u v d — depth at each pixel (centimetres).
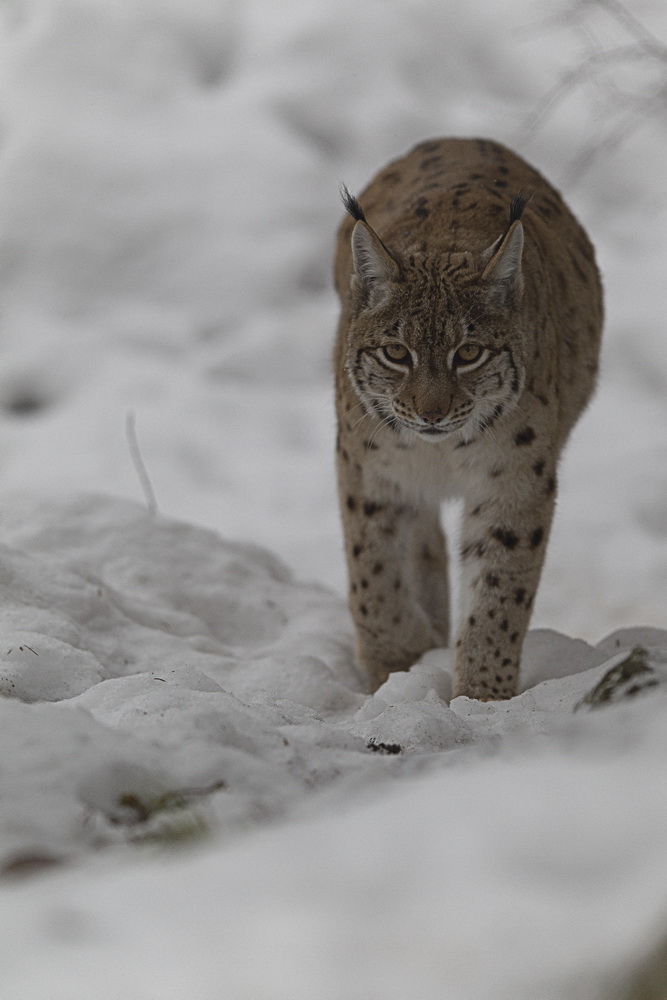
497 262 974
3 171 2978
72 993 329
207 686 816
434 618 1273
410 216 1079
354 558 1107
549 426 1022
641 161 3061
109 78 3281
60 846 521
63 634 994
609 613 1748
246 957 334
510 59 3359
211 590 1265
